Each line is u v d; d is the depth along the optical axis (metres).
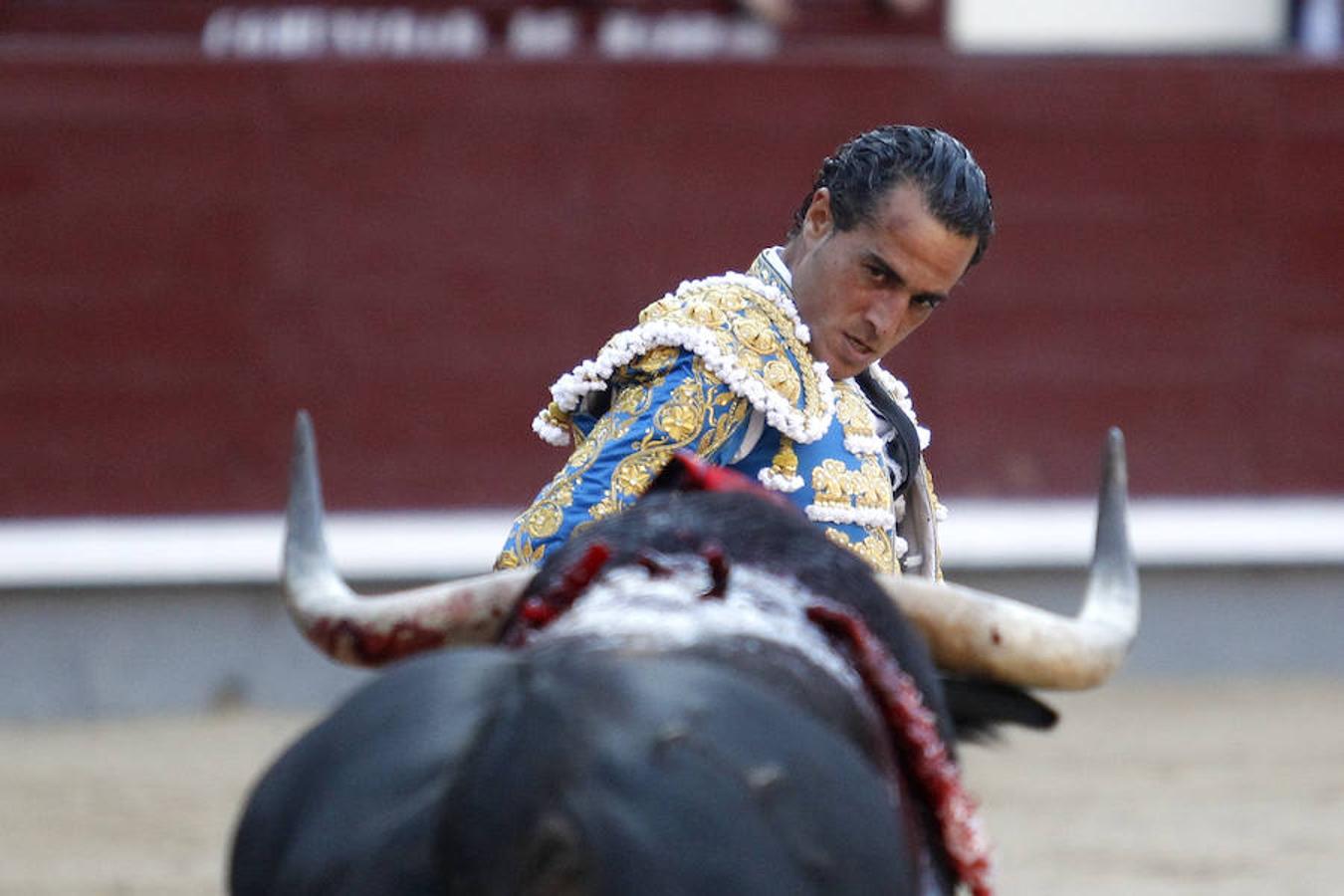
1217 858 19.08
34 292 26.11
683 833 5.13
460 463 26.66
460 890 5.10
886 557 8.46
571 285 26.70
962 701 8.12
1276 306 27.86
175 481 26.34
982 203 8.40
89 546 25.67
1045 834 19.95
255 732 24.58
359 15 27.38
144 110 26.17
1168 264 27.67
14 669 25.36
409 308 26.55
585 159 26.70
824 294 8.46
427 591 7.56
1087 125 27.48
